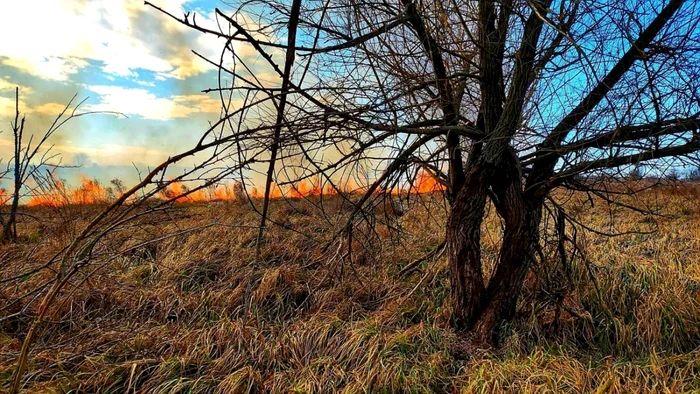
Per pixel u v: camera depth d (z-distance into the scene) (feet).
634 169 10.72
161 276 18.01
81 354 11.61
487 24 10.72
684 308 13.42
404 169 12.89
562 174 11.10
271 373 11.28
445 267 17.17
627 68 10.14
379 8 10.09
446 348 11.77
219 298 15.75
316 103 8.70
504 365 10.68
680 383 9.94
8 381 10.12
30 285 15.96
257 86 7.90
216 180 8.77
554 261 14.80
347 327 12.98
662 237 21.56
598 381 10.23
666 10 9.58
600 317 13.76
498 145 10.95
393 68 10.80
